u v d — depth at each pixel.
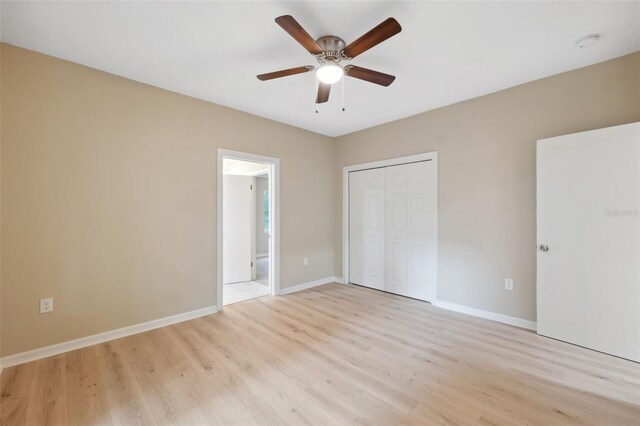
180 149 3.07
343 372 2.12
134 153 2.77
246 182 4.81
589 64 2.50
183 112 3.09
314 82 2.82
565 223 2.54
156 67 2.53
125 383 1.98
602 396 1.84
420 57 2.38
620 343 2.29
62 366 2.18
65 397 1.83
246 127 3.64
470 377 2.05
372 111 3.62
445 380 2.01
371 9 1.81
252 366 2.20
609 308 2.33
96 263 2.56
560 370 2.12
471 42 2.17
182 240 3.08
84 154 2.49
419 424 1.61
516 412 1.70
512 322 2.97
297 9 1.81
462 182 3.32
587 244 2.43
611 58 2.40
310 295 4.04
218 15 1.87
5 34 2.05
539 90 2.78
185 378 2.04
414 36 2.09
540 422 1.62
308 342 2.60
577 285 2.49
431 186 3.61
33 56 2.26
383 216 4.20
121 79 2.69
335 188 4.87
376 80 2.21
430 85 2.90
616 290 2.30
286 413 1.70
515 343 2.55
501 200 3.03
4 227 2.15
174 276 3.03
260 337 2.70
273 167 3.99
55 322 2.36
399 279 4.02
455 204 3.39
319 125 4.21
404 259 3.95
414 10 1.83
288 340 2.64
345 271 4.70
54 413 1.69
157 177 2.91
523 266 2.90
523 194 2.89
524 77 2.74
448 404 1.77
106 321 2.62
